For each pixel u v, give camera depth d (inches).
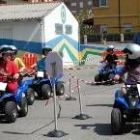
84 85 826.2
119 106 389.1
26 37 1206.9
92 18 2469.2
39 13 1217.4
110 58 826.2
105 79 820.0
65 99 626.5
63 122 457.7
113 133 394.3
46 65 393.1
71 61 1321.4
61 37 1277.1
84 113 506.6
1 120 472.7
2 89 448.8
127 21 2353.6
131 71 397.1
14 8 1325.0
